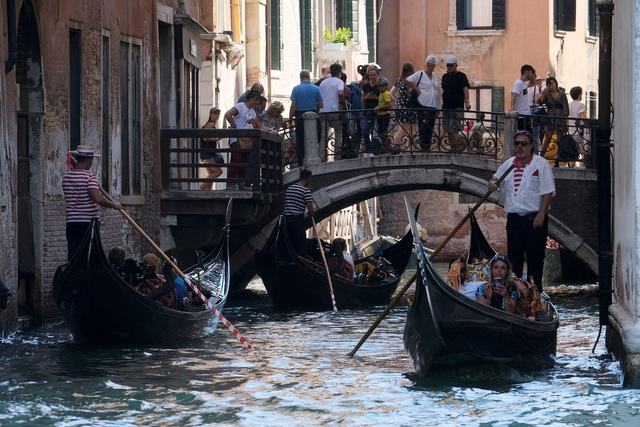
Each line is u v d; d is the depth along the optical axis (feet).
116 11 89.76
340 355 67.26
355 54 156.15
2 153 68.80
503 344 57.93
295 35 145.38
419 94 104.37
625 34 57.57
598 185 64.08
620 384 56.65
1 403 52.11
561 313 90.12
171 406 52.19
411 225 57.06
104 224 86.28
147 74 96.22
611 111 64.23
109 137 88.38
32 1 75.10
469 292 60.80
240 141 100.01
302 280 92.73
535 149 103.04
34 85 76.07
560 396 54.08
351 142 103.45
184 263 103.96
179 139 100.22
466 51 165.27
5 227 69.56
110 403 52.60
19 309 75.72
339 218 147.23
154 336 68.95
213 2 117.60
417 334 57.93
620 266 60.54
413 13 167.12
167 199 97.55
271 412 51.03
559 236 101.76
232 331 70.38
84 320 67.56
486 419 49.65
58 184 78.95
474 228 71.26
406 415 50.52
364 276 100.17
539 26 162.50
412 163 102.42
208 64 116.47
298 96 104.42
